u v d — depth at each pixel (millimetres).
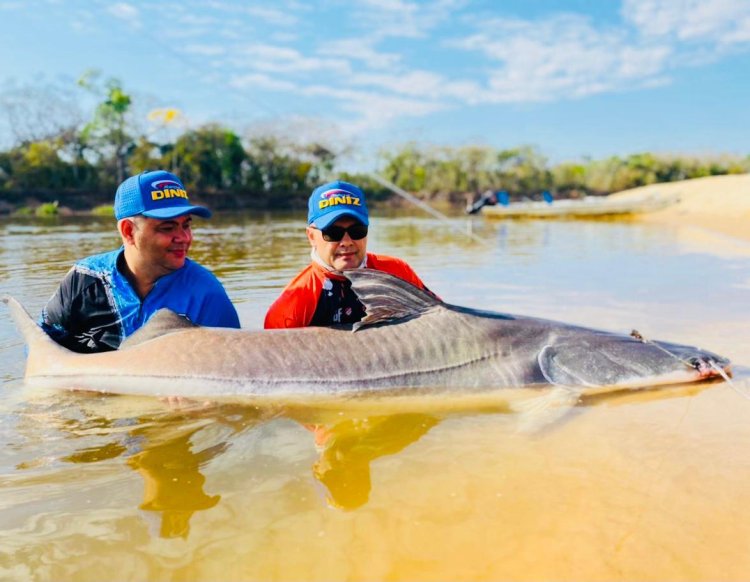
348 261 4137
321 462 2818
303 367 3701
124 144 39594
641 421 3264
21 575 2014
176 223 3838
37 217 25344
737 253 10477
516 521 2297
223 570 2039
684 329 5062
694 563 2037
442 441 3055
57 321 4035
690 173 59844
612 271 8383
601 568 2021
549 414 3398
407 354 3816
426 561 2074
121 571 2035
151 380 3666
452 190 54594
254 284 7180
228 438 3113
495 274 8109
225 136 41750
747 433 3066
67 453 2920
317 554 2117
